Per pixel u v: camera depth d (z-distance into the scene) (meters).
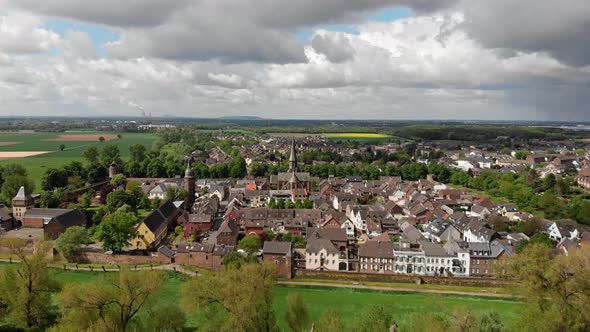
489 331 86.44
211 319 87.56
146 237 160.38
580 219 198.12
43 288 95.69
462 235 182.75
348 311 109.75
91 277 131.88
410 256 139.75
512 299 119.75
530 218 180.62
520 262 100.38
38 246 102.44
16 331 92.38
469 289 125.88
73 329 74.69
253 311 79.38
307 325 92.75
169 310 87.19
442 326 82.81
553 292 88.12
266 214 191.25
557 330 81.88
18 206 192.00
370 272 140.12
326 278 134.50
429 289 126.19
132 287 81.62
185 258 142.12
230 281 85.06
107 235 146.50
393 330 79.44
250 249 149.00
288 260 134.38
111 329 78.44
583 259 93.00
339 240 154.12
